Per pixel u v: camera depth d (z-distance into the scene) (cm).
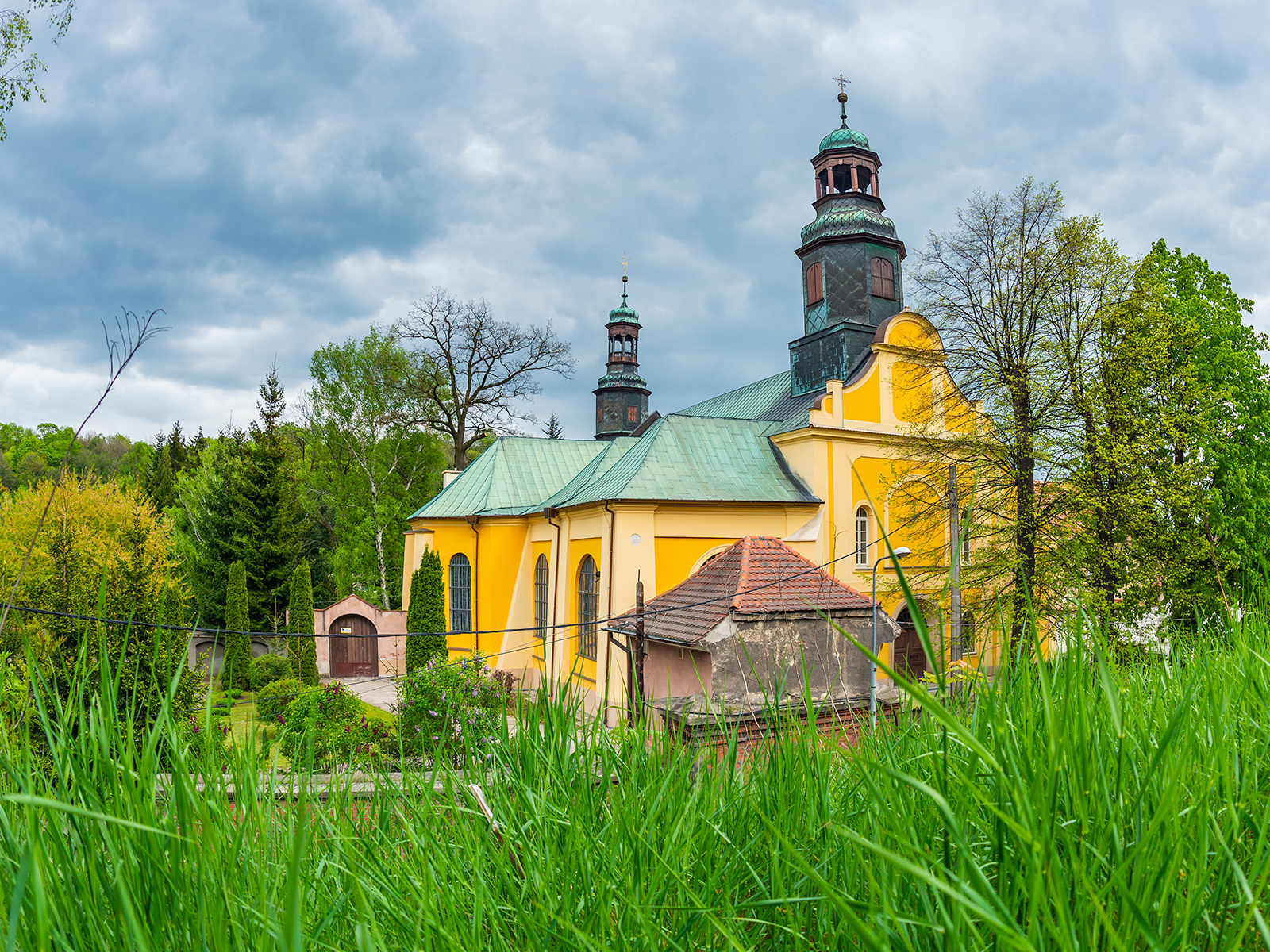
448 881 166
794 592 1220
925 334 1961
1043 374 1655
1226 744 169
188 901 125
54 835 132
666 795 194
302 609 2986
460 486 2827
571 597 2244
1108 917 94
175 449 5447
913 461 2033
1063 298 1706
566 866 158
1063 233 1673
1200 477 1748
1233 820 129
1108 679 143
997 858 121
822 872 152
